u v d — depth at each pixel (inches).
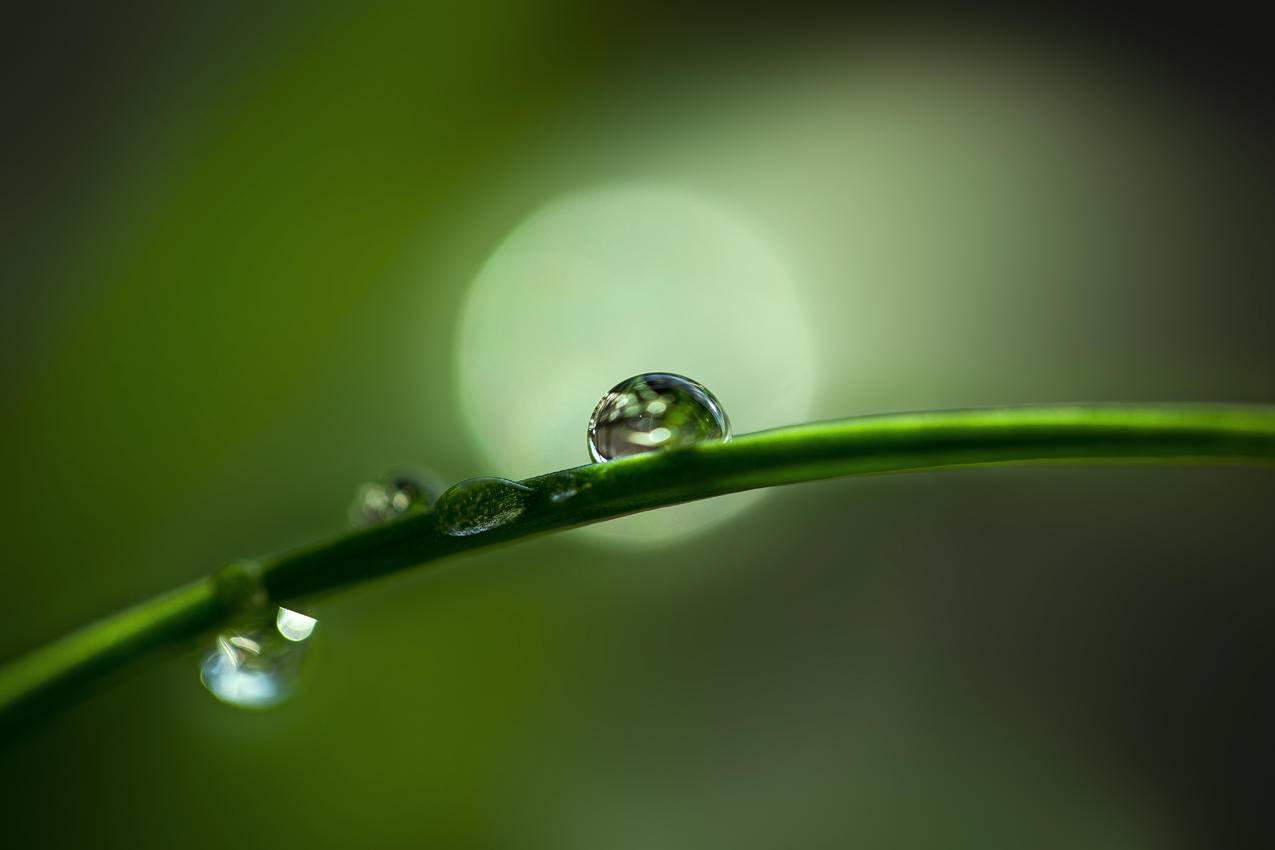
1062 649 4.5
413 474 3.6
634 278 5.6
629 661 4.4
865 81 5.9
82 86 4.3
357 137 4.5
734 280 5.7
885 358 5.5
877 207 5.8
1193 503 4.9
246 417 4.2
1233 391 5.1
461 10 4.7
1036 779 4.1
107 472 3.9
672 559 4.8
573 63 5.3
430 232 4.8
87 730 3.8
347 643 4.1
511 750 4.1
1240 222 5.4
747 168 5.8
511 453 5.1
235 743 3.9
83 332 4.0
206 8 4.4
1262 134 5.6
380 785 3.9
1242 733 4.1
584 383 5.3
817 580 4.8
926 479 5.1
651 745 4.2
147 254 4.2
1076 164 5.7
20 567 3.9
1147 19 5.9
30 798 3.8
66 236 4.1
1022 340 5.4
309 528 4.1
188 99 4.3
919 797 4.1
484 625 4.4
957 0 6.0
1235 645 4.4
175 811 3.9
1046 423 3.2
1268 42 5.7
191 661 3.9
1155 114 5.7
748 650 4.5
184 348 4.1
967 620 4.6
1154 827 3.9
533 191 5.2
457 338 4.9
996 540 4.9
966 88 5.9
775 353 5.6
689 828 4.0
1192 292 5.4
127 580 3.9
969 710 4.3
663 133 5.7
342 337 4.6
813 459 3.2
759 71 5.9
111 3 4.3
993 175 5.8
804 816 4.0
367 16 4.5
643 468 3.2
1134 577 4.7
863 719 4.3
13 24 4.3
